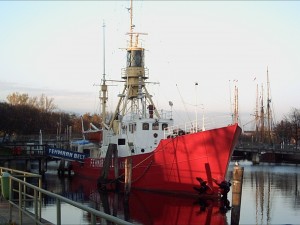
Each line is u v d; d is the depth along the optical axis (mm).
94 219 6320
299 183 39500
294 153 68500
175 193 27719
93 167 39844
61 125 112688
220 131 25672
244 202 28359
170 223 21312
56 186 36125
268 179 43125
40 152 49125
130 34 36531
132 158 30688
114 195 30531
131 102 36375
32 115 97625
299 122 90375
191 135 26828
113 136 36594
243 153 89688
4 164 52188
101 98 43875
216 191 25875
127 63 36562
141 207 25250
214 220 21891
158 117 34281
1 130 87625
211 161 26062
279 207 26328
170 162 27953
